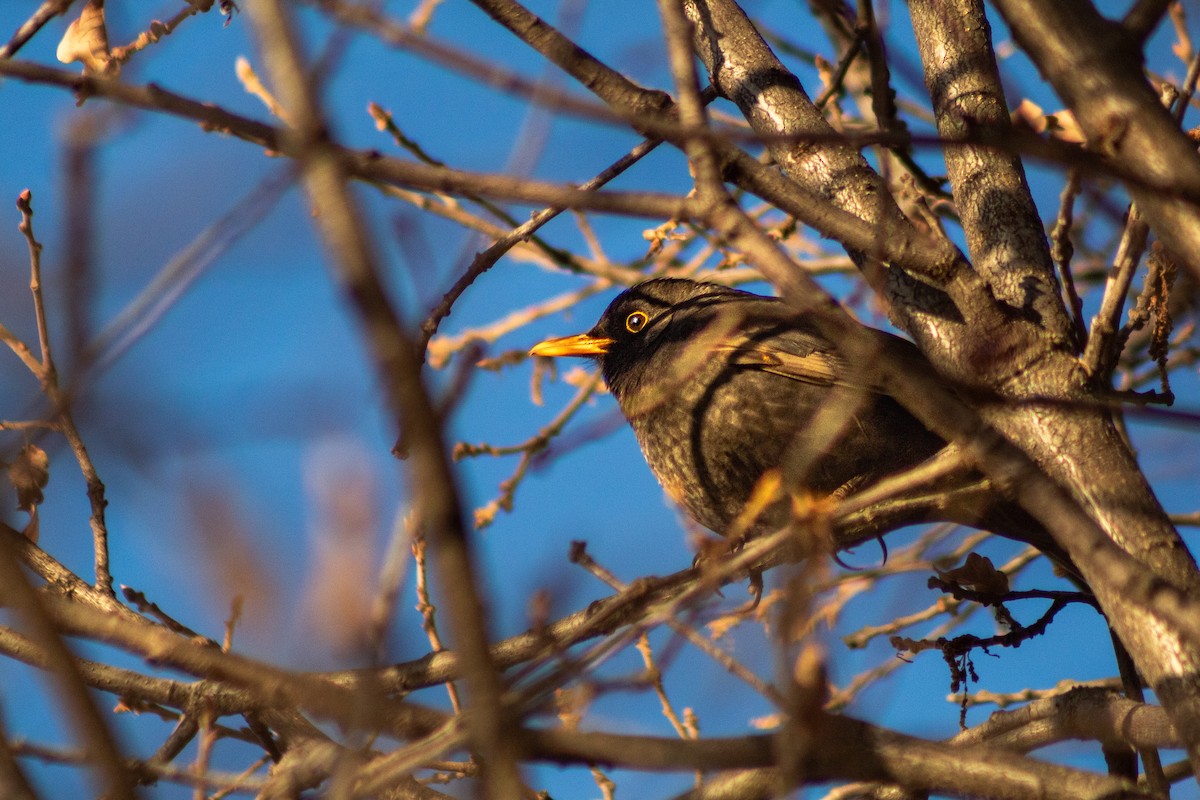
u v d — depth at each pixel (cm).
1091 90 567
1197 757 633
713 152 566
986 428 650
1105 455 726
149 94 499
